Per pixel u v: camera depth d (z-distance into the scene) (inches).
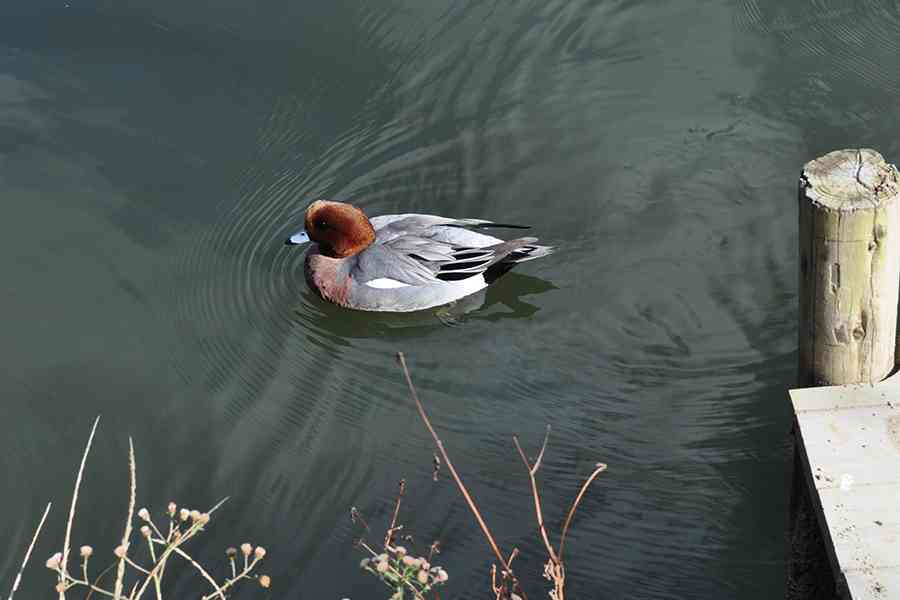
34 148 535.8
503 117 541.3
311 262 479.2
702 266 460.1
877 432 327.6
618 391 415.8
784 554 349.1
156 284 474.6
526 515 368.5
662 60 562.6
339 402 423.5
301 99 556.4
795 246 463.8
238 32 595.2
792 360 418.6
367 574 354.0
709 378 416.2
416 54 578.9
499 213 494.0
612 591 341.4
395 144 532.4
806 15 580.4
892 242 319.3
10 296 465.7
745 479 376.2
